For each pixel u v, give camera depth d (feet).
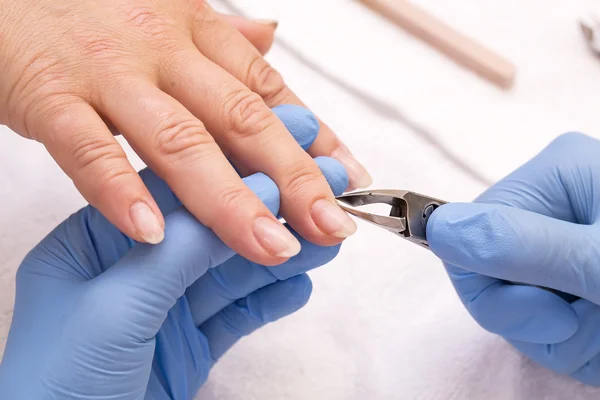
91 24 1.37
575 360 1.48
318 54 1.78
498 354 1.52
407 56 1.80
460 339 1.54
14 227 1.55
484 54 1.79
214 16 1.51
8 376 1.30
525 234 1.36
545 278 1.39
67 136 1.30
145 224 1.26
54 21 1.36
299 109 1.45
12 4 1.36
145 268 1.29
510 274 1.37
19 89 1.34
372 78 1.77
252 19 1.80
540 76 1.79
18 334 1.32
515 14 1.87
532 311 1.43
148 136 1.32
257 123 1.36
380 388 1.50
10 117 1.37
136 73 1.36
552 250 1.37
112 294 1.28
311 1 1.84
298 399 1.50
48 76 1.33
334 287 1.57
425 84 1.77
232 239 1.30
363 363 1.52
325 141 1.50
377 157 1.70
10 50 1.34
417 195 1.37
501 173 1.69
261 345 1.53
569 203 1.51
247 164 1.38
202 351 1.45
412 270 1.59
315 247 1.39
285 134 1.37
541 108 1.76
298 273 1.42
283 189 1.35
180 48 1.41
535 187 1.52
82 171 1.30
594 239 1.40
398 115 1.73
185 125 1.31
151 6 1.42
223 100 1.37
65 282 1.34
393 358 1.52
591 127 1.74
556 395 1.50
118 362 1.29
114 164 1.29
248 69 1.50
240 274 1.41
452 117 1.73
